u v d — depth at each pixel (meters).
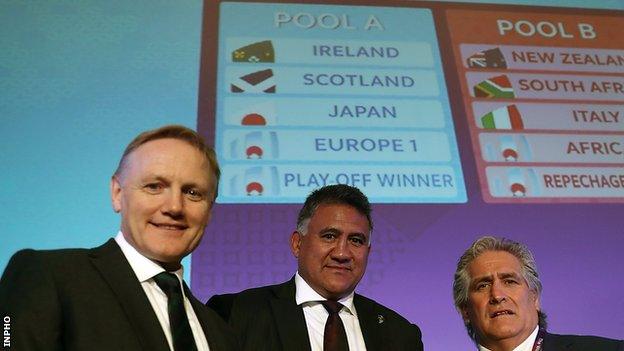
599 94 3.26
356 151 2.90
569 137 3.08
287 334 1.81
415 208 2.76
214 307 1.91
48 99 2.89
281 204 2.71
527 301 1.85
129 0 3.25
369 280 2.57
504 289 1.85
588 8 3.62
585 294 2.63
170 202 1.37
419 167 2.89
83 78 2.98
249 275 2.54
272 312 1.87
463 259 1.98
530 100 3.19
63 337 1.21
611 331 2.57
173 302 1.38
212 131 2.88
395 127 3.01
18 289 1.22
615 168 3.01
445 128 3.04
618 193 2.94
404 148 2.94
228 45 3.17
